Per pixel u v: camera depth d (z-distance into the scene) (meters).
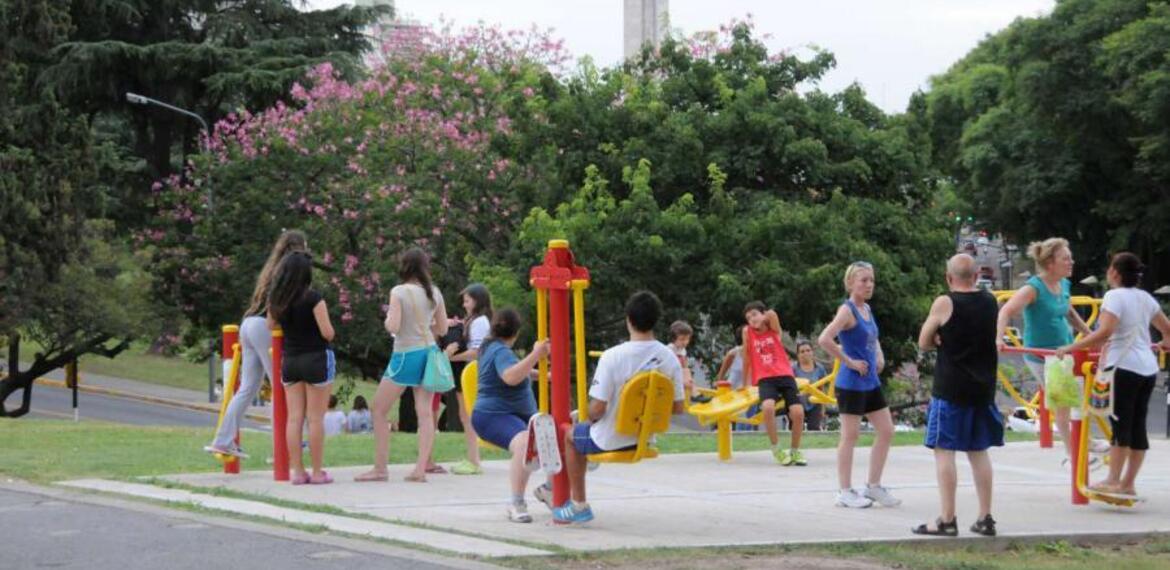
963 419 10.75
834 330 11.99
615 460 10.21
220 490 12.12
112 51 45.81
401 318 12.92
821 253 29.11
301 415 12.75
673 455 16.03
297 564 8.79
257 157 37.25
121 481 12.59
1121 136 61.69
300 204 37.03
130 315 37.34
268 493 12.18
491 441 10.94
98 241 36.50
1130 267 12.03
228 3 49.00
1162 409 47.84
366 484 12.87
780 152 30.83
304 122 36.84
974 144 68.44
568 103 31.39
